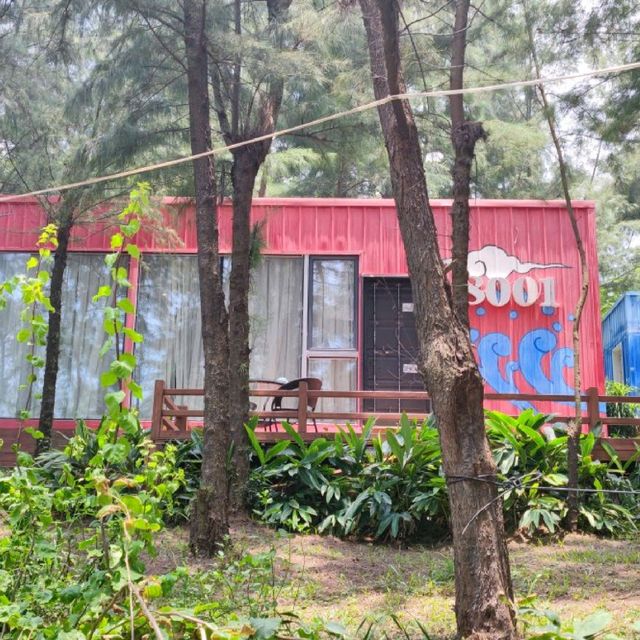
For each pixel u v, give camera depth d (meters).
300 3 9.66
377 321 12.07
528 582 6.82
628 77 9.24
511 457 9.09
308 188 21.44
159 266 12.22
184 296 12.16
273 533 8.80
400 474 9.23
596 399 9.98
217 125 13.03
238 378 9.66
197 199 8.46
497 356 11.88
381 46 5.73
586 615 5.69
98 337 12.04
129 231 3.43
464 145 8.31
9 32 11.98
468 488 4.77
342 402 11.94
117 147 10.04
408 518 8.75
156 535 8.23
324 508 9.33
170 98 10.33
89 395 11.90
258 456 9.64
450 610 6.02
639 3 8.95
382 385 11.90
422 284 5.13
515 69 10.13
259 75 9.55
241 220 9.98
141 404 11.83
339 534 9.01
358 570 7.47
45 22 11.06
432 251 5.19
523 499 9.07
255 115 10.63
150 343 12.02
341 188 21.30
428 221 5.26
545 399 9.74
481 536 4.69
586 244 12.14
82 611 3.06
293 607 6.03
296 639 2.97
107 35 10.57
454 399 4.86
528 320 11.97
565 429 9.91
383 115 5.52
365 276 12.10
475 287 11.98
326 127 10.72
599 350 11.88
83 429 9.27
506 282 11.94
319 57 9.69
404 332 12.02
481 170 16.33
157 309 12.12
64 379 11.93
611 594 6.41
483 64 10.59
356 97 10.09
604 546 8.47
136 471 7.82
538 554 8.08
